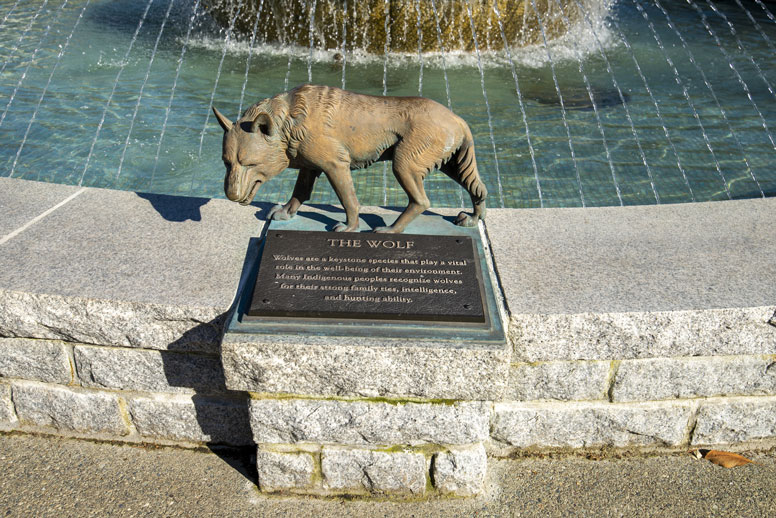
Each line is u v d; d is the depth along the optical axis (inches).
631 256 142.7
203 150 265.3
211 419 134.0
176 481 127.5
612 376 128.8
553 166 257.9
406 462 122.7
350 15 383.9
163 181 239.6
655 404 133.0
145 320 123.6
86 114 294.4
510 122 300.5
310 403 118.6
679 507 122.9
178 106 309.3
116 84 332.2
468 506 123.2
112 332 125.6
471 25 390.0
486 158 264.8
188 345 125.8
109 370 130.7
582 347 124.6
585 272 135.8
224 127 130.8
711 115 307.7
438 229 148.1
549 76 364.5
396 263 129.5
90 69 351.6
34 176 239.1
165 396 133.3
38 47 381.7
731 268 137.7
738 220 159.5
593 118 304.8
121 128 281.9
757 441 138.9
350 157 134.3
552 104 323.0
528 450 136.2
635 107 318.0
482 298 122.0
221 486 126.8
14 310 125.3
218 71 360.5
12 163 247.4
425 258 131.6
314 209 157.9
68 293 124.0
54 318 125.1
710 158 263.9
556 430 133.9
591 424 133.5
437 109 130.9
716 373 130.0
